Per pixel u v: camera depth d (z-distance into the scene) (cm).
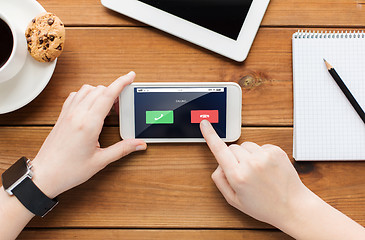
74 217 60
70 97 57
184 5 57
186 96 58
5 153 59
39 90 54
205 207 60
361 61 58
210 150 60
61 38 53
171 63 59
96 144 54
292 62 59
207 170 60
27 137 59
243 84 59
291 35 59
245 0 57
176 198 60
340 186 59
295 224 53
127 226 60
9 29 51
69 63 59
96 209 60
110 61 59
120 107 58
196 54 59
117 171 60
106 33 59
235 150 54
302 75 58
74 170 53
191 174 60
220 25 57
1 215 53
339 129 58
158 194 60
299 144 58
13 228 53
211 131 56
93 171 55
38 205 53
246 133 59
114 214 60
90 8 59
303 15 59
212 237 60
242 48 57
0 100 55
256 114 59
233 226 60
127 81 55
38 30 52
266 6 57
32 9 54
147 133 58
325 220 53
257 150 54
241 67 59
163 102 58
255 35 59
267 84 59
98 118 53
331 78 58
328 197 59
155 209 60
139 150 60
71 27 59
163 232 60
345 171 59
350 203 59
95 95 54
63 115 56
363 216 59
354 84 58
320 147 58
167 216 60
